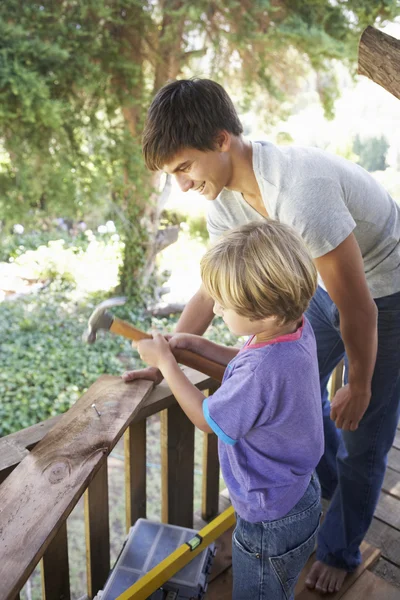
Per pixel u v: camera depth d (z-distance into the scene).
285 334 1.11
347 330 1.37
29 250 8.49
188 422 1.79
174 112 1.18
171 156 1.23
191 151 1.21
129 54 6.49
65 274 8.23
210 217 1.60
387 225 1.46
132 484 1.69
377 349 1.54
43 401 5.67
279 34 6.76
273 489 1.18
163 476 1.81
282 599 1.29
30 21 5.79
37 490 1.06
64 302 7.72
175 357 1.48
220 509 2.11
